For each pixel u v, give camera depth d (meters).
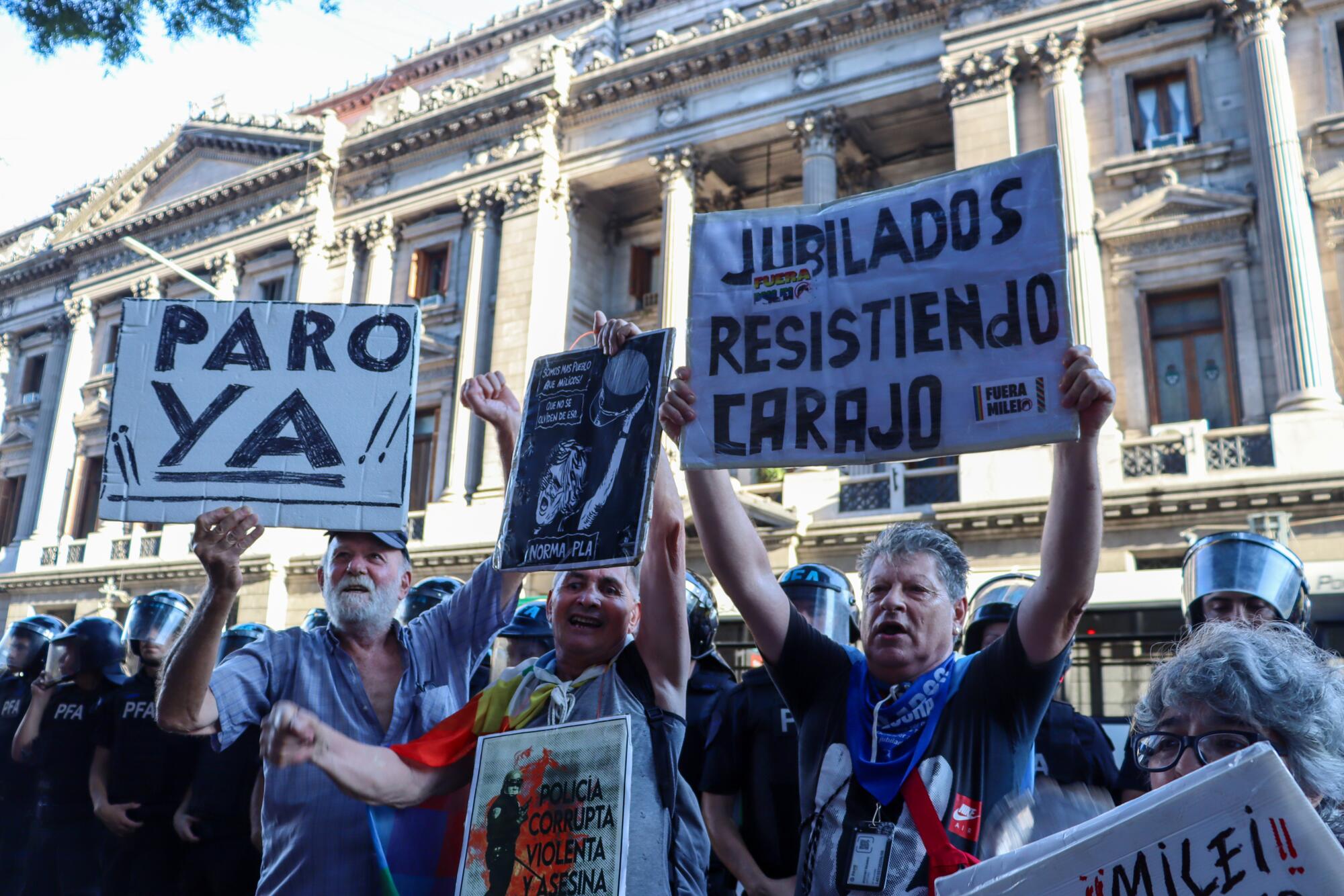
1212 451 16.06
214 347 3.83
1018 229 3.20
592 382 3.45
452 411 23.44
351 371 3.79
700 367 3.42
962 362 3.15
